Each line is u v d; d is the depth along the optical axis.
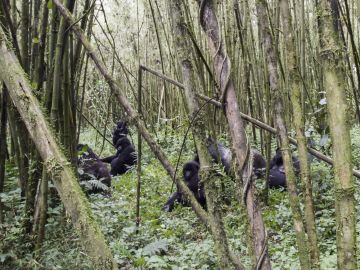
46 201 3.87
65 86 4.26
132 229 4.82
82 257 3.60
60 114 4.53
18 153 5.20
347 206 1.66
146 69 4.20
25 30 4.80
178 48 2.17
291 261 4.07
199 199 6.29
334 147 1.66
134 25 13.89
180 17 2.17
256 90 8.92
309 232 2.09
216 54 1.97
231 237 4.81
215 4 2.00
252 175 1.99
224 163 6.56
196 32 9.65
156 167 8.98
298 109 2.06
